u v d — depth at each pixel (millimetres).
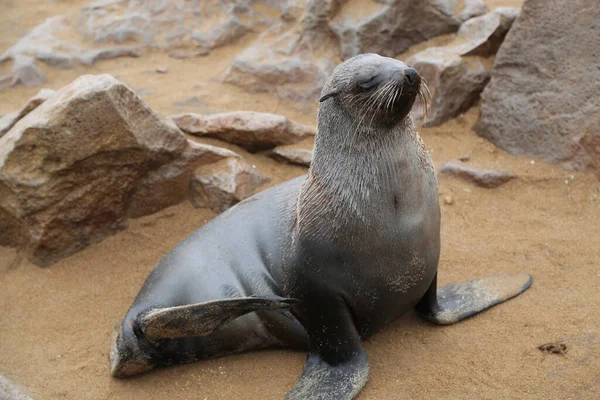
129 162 4379
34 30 5809
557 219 4371
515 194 4535
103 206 4402
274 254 3840
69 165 4262
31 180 4246
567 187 4512
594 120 4508
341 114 3715
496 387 3697
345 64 3742
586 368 3711
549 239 4258
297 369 3846
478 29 5059
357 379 3729
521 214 4422
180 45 5641
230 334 3869
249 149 4809
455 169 4633
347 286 3715
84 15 5906
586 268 4098
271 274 3840
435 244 3779
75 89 4262
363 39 5125
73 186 4309
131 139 4332
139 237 4461
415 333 3926
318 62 5152
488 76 4988
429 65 4910
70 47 5629
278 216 3891
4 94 5320
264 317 3850
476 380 3729
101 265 4348
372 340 3912
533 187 4547
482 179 4574
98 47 5676
